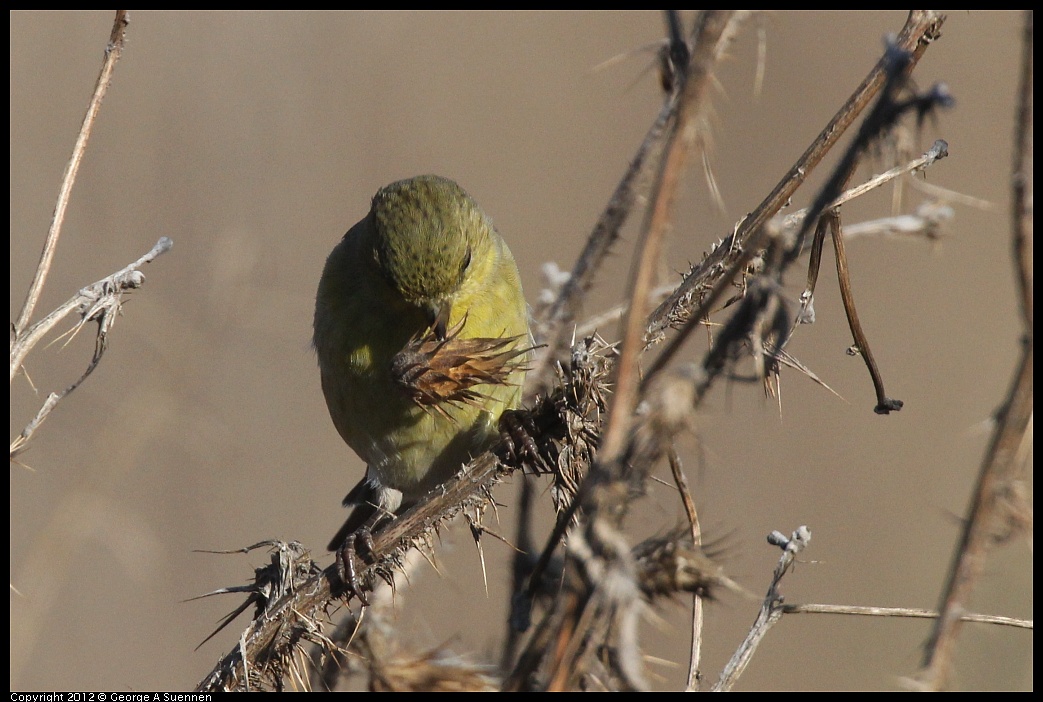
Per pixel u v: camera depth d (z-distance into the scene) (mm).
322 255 15594
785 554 5473
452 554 10664
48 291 14820
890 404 5266
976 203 5637
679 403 3715
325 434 15258
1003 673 7391
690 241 14984
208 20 16328
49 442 13109
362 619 5121
